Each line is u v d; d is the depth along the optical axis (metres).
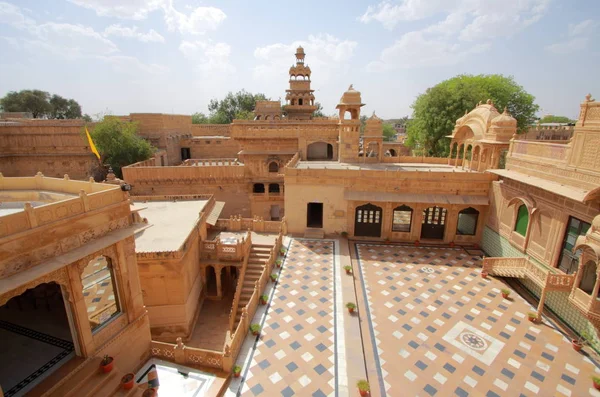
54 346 8.94
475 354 11.17
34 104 57.16
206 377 10.12
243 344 11.70
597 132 11.42
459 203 19.17
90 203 8.55
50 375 7.92
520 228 16.17
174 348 10.68
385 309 13.80
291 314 13.43
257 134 30.14
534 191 14.78
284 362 10.84
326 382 10.02
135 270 10.33
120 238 9.06
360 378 10.15
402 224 22.67
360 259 18.48
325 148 32.06
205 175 28.95
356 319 13.07
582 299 10.81
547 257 13.77
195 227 16.52
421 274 16.75
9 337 9.23
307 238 21.16
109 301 9.79
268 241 19.75
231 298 17.81
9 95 56.25
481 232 20.16
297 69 41.62
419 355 11.16
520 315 13.29
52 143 33.69
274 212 30.47
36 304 10.67
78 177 34.19
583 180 11.95
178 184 28.81
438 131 31.27
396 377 10.23
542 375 10.23
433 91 31.94
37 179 11.30
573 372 10.33
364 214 21.17
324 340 11.89
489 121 20.03
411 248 20.02
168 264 13.73
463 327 12.59
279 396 9.52
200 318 16.14
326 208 21.30
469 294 14.88
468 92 30.23
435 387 9.84
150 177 28.23
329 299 14.48
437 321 12.98
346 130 27.50
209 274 19.61
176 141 43.66
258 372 10.42
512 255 16.56
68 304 8.13
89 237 8.55
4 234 6.61
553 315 13.20
